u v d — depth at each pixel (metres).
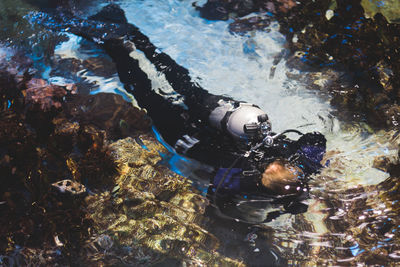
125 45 3.26
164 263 2.16
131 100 3.02
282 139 2.40
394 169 2.48
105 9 3.75
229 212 2.33
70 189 2.36
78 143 2.68
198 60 3.34
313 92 3.07
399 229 2.18
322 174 2.45
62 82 3.15
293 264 2.11
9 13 3.61
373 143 2.68
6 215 2.31
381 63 3.19
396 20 3.72
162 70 3.08
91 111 2.96
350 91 3.04
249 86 3.11
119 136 2.84
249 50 3.44
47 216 2.31
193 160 2.57
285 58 3.36
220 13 3.84
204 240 2.25
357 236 2.18
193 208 2.41
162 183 2.54
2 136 2.59
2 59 3.25
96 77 3.21
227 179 2.28
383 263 2.04
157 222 2.34
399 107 2.89
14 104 2.84
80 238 2.24
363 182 2.42
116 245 2.23
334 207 2.30
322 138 2.45
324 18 3.48
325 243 2.17
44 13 3.58
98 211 2.37
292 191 2.14
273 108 2.94
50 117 2.65
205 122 2.55
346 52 3.24
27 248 2.18
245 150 2.32
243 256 2.16
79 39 3.50
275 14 3.79
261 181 2.18
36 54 3.35
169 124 2.74
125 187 2.52
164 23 3.71
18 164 2.51
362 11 3.37
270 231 2.26
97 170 2.57
